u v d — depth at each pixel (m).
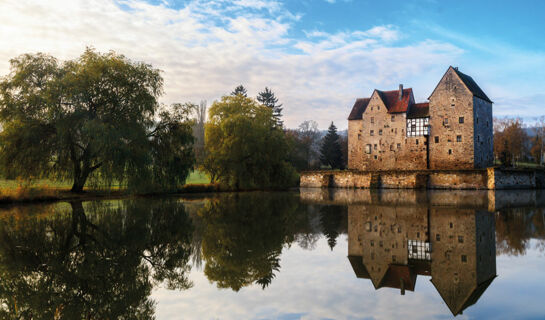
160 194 40.22
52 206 26.58
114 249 13.55
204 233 16.81
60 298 8.87
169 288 9.54
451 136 62.75
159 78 33.12
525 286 9.38
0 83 28.69
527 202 32.09
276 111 94.31
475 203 31.34
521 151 95.12
